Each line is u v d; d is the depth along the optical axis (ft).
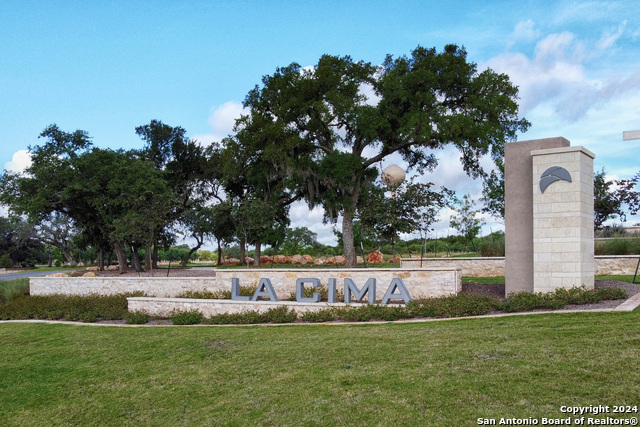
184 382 27.58
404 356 26.84
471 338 29.07
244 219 102.42
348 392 22.29
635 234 76.43
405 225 65.16
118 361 34.22
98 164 110.42
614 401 18.10
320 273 55.83
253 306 47.44
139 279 70.03
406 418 18.75
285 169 98.84
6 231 220.84
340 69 93.20
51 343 42.88
